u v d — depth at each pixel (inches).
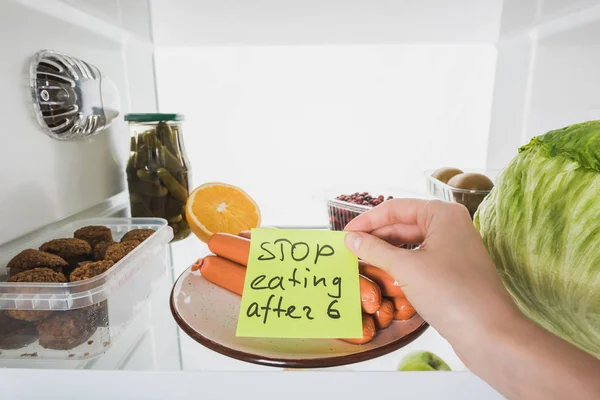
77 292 14.0
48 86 19.1
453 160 35.2
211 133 35.1
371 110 34.5
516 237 14.8
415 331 16.1
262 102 34.5
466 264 12.4
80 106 21.0
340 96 34.4
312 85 34.1
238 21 27.9
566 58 23.6
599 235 12.7
